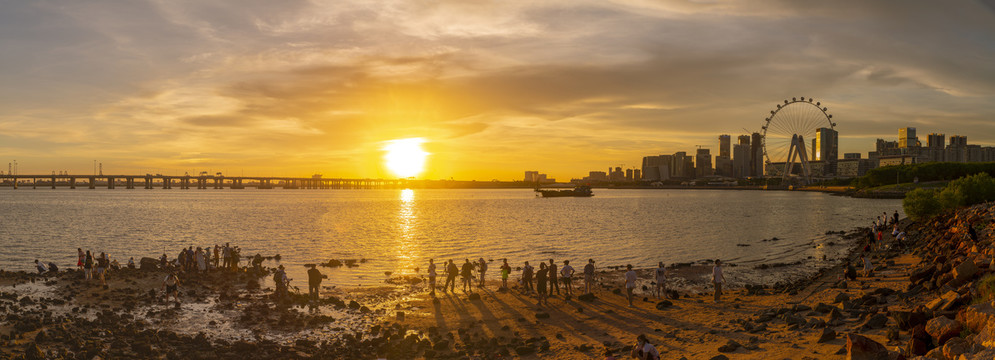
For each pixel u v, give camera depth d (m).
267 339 23.44
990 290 15.89
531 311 28.78
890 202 179.50
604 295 32.59
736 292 32.69
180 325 25.12
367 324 26.53
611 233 76.25
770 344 18.38
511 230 82.25
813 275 38.50
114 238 69.81
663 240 66.44
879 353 13.00
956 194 73.44
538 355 21.00
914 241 50.78
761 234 73.69
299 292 33.50
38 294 30.06
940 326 13.97
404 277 39.84
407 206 180.12
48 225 89.38
